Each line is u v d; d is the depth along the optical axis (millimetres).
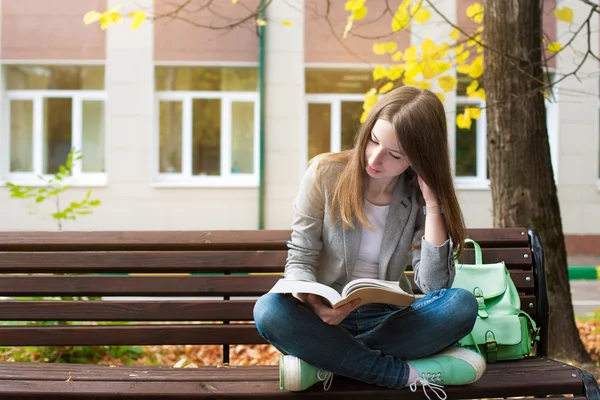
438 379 1858
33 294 2414
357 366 1845
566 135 9508
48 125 9594
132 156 9461
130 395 1809
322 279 2082
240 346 4148
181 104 9547
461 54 4008
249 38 9266
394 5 8453
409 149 1837
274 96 9336
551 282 3576
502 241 2516
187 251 2459
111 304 2395
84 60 9352
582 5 8977
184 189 9516
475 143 9547
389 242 2018
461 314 1908
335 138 9508
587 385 1902
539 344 2414
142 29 9273
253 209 9555
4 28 9273
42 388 1835
